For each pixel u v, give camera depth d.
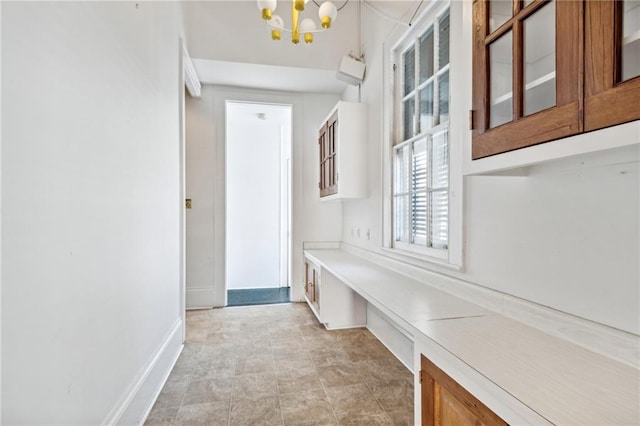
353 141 2.94
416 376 1.18
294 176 3.91
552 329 1.11
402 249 2.39
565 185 1.08
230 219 4.97
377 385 2.04
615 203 0.92
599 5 0.71
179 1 2.60
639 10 0.68
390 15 2.51
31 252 0.87
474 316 1.32
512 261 1.31
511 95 0.99
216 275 3.72
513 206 1.30
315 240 3.96
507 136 0.98
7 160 0.79
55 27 0.98
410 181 2.32
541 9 0.89
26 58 0.86
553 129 0.82
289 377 2.13
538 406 0.70
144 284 1.73
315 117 3.94
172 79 2.38
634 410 0.68
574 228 1.04
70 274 1.04
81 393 1.10
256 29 3.10
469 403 0.90
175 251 2.46
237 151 4.98
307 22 2.12
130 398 1.52
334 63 3.23
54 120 0.97
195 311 3.58
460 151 1.63
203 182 3.69
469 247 1.58
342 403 1.84
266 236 5.07
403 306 1.47
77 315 1.08
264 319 3.31
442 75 2.01
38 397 0.89
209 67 3.19
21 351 0.83
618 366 0.88
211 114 3.69
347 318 3.05
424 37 2.22
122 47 1.46
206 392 1.96
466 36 1.21
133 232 1.58
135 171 1.62
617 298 0.92
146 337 1.76
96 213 1.22
